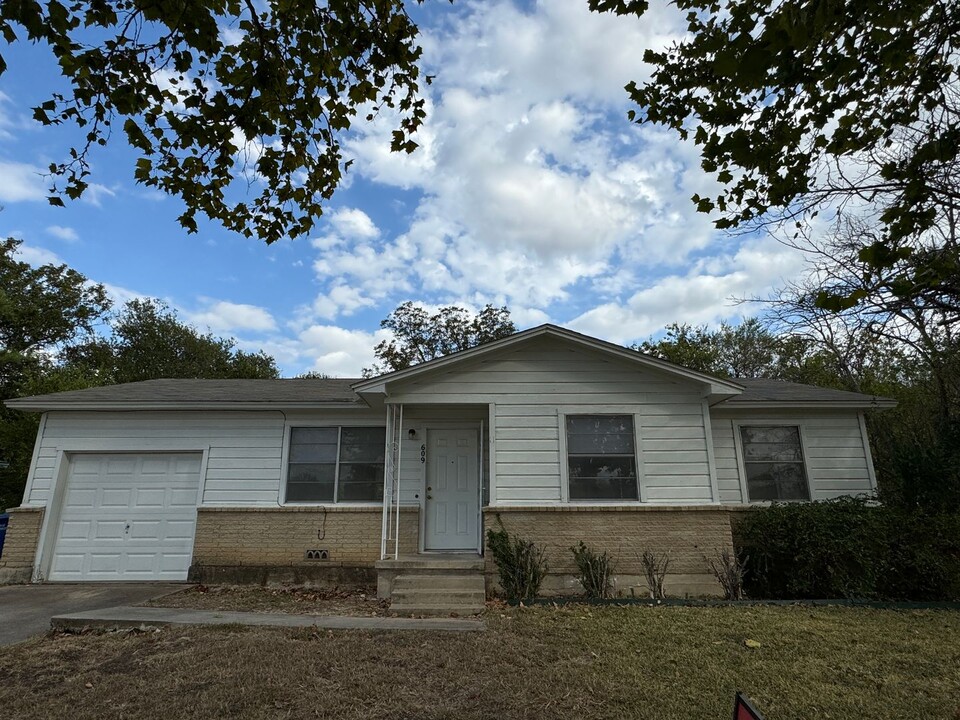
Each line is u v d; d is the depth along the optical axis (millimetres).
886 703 4875
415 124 5281
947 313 6852
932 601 8711
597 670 5574
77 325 30500
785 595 9609
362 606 8844
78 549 11070
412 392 10508
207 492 11281
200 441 11539
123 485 11414
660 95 5129
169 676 5273
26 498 11172
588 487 10070
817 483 11508
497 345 10406
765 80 4008
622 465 10180
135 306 33188
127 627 6887
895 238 3188
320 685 5113
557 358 10594
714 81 4711
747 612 7898
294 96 4961
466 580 9219
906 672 5578
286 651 5969
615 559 9594
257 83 4738
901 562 8992
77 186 4594
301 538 10977
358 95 4996
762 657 5996
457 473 11477
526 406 10398
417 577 9266
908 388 14867
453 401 10469
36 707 4676
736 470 11547
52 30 3807
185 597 9398
